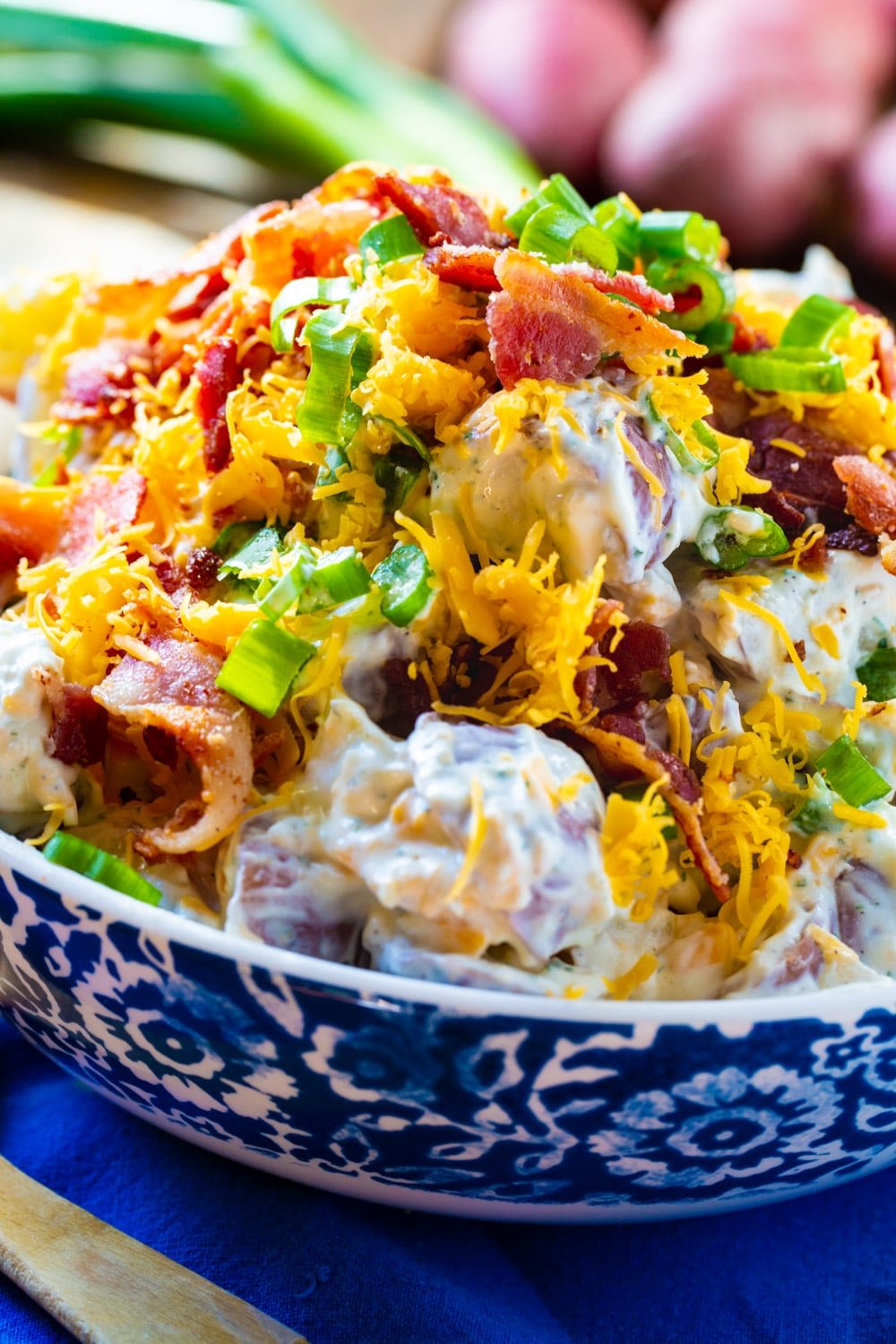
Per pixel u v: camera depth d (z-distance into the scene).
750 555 0.42
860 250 0.86
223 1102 0.39
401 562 0.41
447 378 0.41
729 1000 0.37
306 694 0.40
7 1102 0.44
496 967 0.38
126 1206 0.42
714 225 0.46
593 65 0.91
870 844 0.41
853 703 0.43
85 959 0.38
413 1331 0.40
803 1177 0.40
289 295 0.43
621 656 0.41
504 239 0.44
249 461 0.42
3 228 0.79
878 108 0.91
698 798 0.40
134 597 0.42
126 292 0.48
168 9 0.89
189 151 0.94
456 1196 0.40
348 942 0.39
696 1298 0.41
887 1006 0.37
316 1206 0.42
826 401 0.44
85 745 0.41
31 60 0.89
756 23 0.86
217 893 0.40
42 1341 0.39
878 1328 0.40
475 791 0.38
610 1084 0.37
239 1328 0.39
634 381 0.41
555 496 0.40
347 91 0.89
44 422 0.50
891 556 0.42
